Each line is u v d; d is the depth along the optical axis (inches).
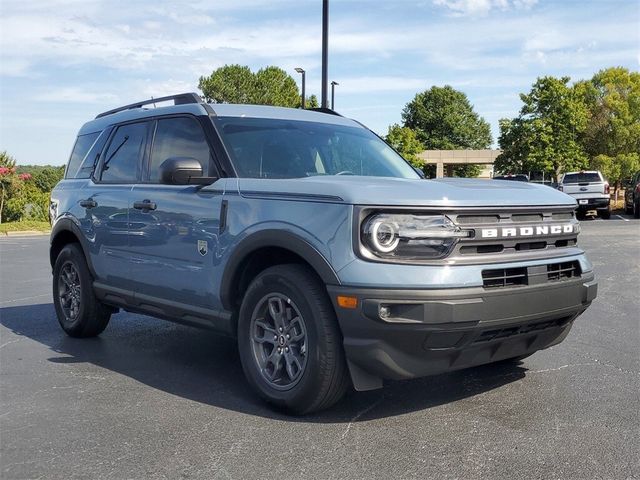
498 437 148.7
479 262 149.4
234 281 177.6
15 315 305.4
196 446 145.1
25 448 144.9
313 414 164.7
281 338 165.3
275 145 196.2
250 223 170.4
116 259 223.6
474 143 3560.5
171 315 202.4
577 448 141.8
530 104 1654.8
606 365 206.7
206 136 195.0
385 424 157.8
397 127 1358.3
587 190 1027.9
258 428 155.9
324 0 665.6
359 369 151.6
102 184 237.3
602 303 309.0
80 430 155.5
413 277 142.9
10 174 1022.4
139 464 135.8
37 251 635.5
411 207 145.8
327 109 242.7
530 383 188.9
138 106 241.0
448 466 133.3
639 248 553.0
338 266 148.3
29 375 203.3
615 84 1680.6
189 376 201.8
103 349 237.5
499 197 158.2
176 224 194.4
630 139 1630.2
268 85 2086.6
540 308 157.6
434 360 150.6
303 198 160.1
